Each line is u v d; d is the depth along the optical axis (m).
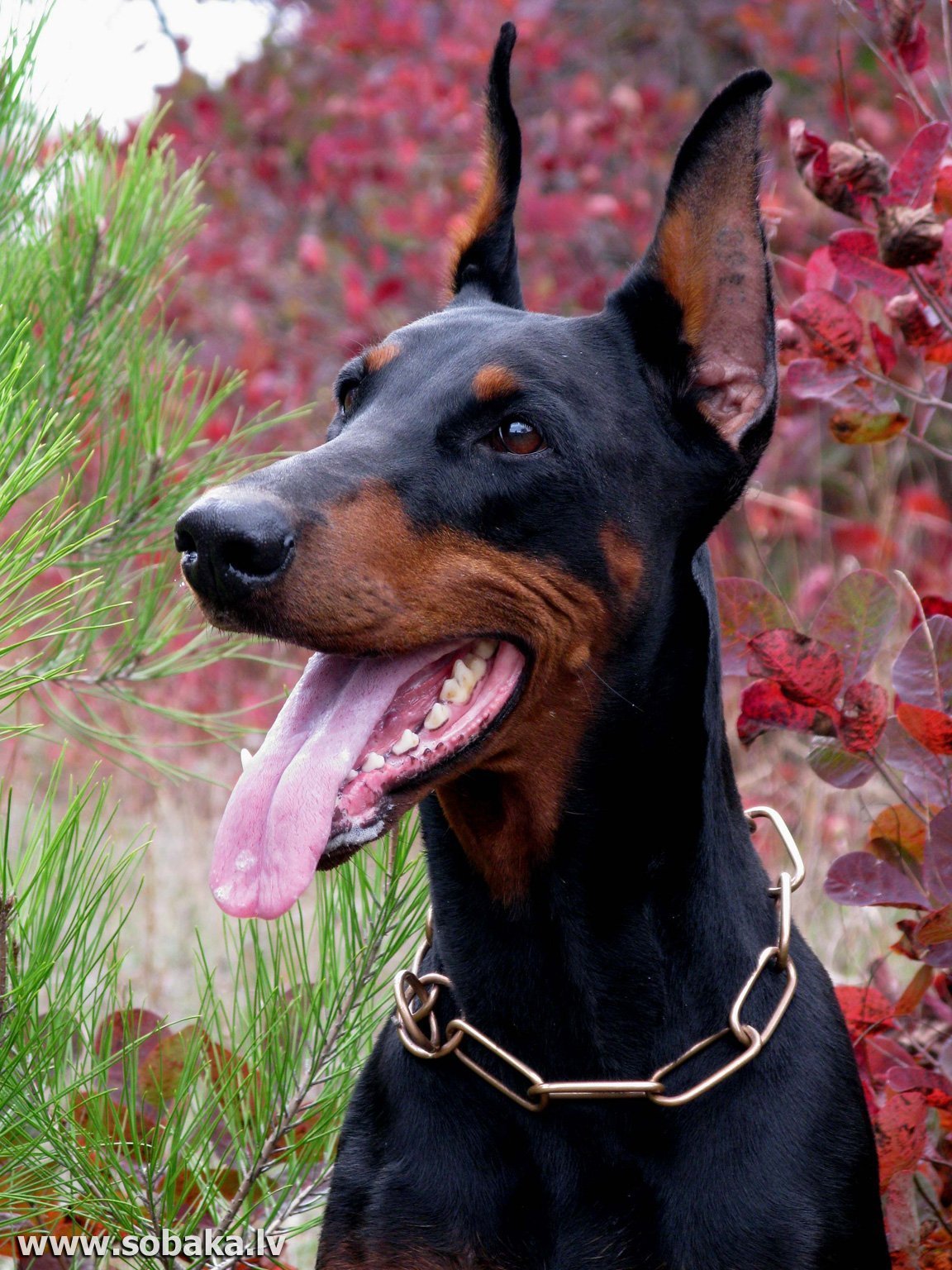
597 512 2.92
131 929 5.55
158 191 4.04
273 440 8.43
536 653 2.88
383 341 3.20
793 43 9.18
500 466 2.86
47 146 4.51
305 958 3.25
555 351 2.99
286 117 10.02
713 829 2.96
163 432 3.98
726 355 3.07
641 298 3.08
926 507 6.76
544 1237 2.76
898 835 3.51
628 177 8.92
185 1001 5.04
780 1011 2.86
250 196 9.80
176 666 4.13
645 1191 2.74
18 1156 2.77
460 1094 2.87
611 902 2.87
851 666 3.47
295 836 2.58
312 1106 3.16
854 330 3.72
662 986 2.86
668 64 10.25
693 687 2.98
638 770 2.91
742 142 2.98
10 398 2.49
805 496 7.27
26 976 2.70
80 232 3.87
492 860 2.91
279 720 2.79
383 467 2.80
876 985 4.00
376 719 2.76
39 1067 2.77
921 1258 3.28
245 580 2.58
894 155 8.23
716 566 7.38
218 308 9.38
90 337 3.93
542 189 9.30
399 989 2.99
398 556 2.75
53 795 3.01
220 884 2.56
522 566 2.87
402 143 8.80
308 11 10.75
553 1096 2.79
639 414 3.03
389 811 2.74
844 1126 2.88
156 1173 3.02
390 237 8.92
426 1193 2.79
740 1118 2.77
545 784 2.89
